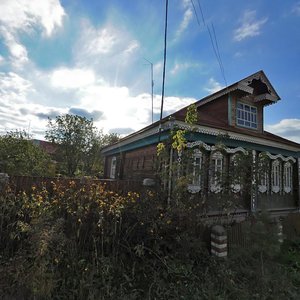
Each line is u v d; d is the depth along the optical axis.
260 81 12.50
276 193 11.84
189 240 5.29
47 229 3.85
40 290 3.55
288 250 7.16
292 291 4.87
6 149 9.62
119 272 4.43
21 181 5.11
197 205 5.84
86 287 3.88
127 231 4.89
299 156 13.21
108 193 5.00
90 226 4.63
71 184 4.82
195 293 4.37
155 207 5.26
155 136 9.30
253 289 4.70
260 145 11.00
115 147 14.42
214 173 7.13
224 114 11.83
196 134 8.58
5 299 3.57
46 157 11.12
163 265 4.89
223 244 5.64
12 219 4.38
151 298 4.12
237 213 9.12
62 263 4.13
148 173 9.73
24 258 3.90
